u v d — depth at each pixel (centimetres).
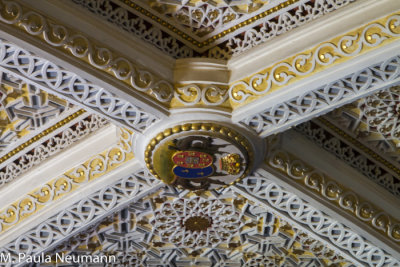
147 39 528
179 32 533
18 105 583
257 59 525
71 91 510
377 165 622
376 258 629
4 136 602
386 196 619
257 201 600
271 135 559
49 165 612
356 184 608
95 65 500
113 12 516
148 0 516
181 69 530
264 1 515
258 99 521
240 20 525
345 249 624
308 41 511
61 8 493
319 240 622
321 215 604
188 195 626
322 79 503
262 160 572
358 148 612
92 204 603
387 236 614
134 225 655
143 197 629
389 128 596
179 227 659
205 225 658
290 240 664
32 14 479
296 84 511
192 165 553
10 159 618
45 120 598
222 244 677
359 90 507
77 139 608
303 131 593
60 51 489
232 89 528
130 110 527
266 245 673
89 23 503
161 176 568
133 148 568
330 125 597
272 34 527
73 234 617
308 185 589
